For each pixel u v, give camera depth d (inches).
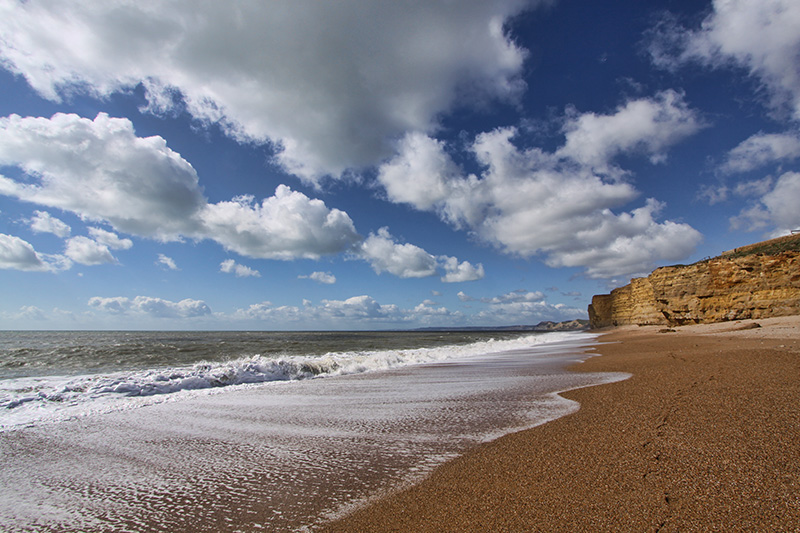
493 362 720.3
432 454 195.2
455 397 360.2
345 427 259.3
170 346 1333.7
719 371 355.3
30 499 158.4
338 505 142.9
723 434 181.6
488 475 159.9
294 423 274.1
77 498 159.0
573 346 1139.3
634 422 218.4
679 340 879.1
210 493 159.8
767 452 155.7
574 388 372.8
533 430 224.4
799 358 375.6
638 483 138.5
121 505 151.9
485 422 256.4
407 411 304.5
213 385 473.4
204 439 238.1
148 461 200.7
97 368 716.7
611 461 161.8
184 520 137.6
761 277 1160.8
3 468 193.8
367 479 166.9
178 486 168.2
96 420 291.3
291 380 521.3
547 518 119.7
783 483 128.9
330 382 485.4
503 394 364.5
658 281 1530.5
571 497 132.7
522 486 145.6
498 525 118.0
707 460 152.9
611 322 2989.7
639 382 356.2
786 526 104.4
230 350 1176.2
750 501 119.3
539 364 645.3
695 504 120.4
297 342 1747.0
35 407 339.9
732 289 1239.5
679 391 288.5
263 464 191.5
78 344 1504.7
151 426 271.9
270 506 145.4
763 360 387.2
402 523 125.0
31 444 233.6
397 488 154.6
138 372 532.7
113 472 186.4
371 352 1026.7
